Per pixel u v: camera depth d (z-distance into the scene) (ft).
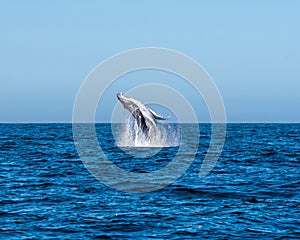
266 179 167.84
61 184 156.66
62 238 97.91
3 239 97.09
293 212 117.19
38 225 106.52
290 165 214.07
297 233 100.58
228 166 208.54
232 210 119.14
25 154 268.00
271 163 222.07
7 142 380.78
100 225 106.42
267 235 99.40
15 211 118.42
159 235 99.66
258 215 114.32
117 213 116.16
